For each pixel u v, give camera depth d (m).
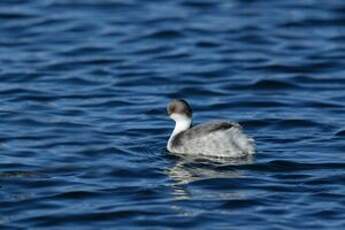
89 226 17.52
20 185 19.45
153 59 30.66
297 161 20.72
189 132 21.11
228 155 20.73
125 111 25.22
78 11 36.09
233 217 17.77
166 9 36.50
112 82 28.11
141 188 19.19
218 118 24.72
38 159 21.08
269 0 37.62
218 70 29.34
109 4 37.03
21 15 35.34
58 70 29.31
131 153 21.47
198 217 17.73
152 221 17.59
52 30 33.81
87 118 24.47
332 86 27.80
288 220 17.64
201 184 19.39
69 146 22.05
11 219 17.78
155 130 23.39
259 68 29.56
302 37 33.09
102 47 31.86
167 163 20.70
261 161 20.66
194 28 33.94
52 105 25.67
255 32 33.53
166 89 27.52
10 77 28.41
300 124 23.88
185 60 30.52
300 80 28.30
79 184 19.50
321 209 18.12
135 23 34.66
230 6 36.94
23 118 24.30
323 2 37.16
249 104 26.00
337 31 33.78
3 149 21.78
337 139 22.53
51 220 17.73
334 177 19.81
